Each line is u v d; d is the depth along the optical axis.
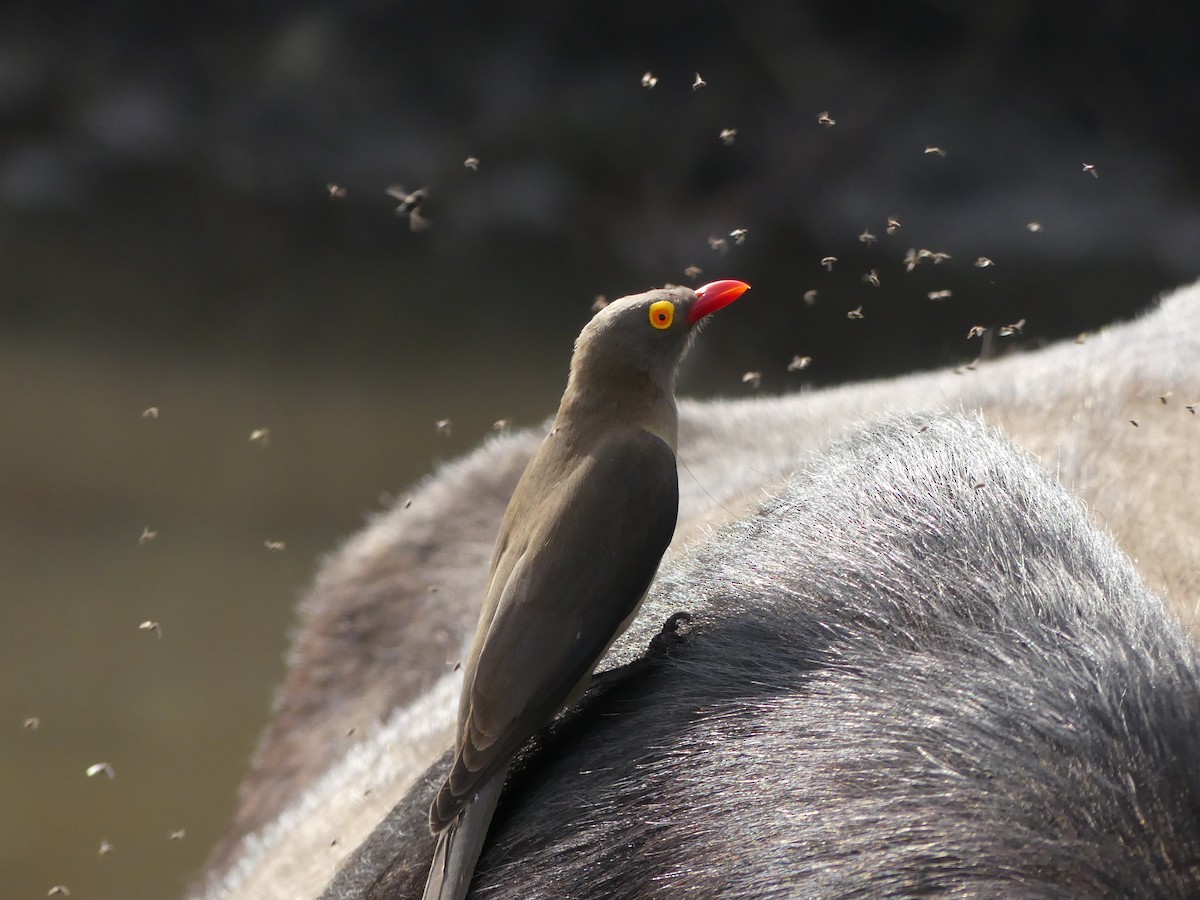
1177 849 3.79
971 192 47.88
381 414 32.03
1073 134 49.84
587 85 51.88
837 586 5.03
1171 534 6.67
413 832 5.26
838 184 48.59
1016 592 4.72
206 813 18.69
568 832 4.71
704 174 49.28
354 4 52.62
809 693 4.65
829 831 4.14
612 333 5.39
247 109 51.59
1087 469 7.41
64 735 20.38
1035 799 4.01
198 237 45.03
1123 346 9.48
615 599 4.84
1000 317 38.06
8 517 26.55
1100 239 45.84
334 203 47.88
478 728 4.66
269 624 23.44
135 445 29.92
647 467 4.99
